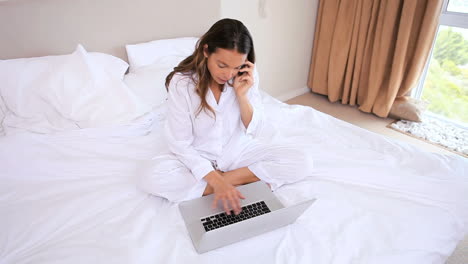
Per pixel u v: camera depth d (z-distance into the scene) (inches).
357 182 45.5
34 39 61.4
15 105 55.4
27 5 58.5
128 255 32.9
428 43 89.7
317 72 113.9
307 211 40.4
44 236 36.9
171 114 44.4
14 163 46.9
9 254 34.6
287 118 65.6
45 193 43.4
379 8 92.7
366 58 100.2
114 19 68.3
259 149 48.3
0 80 55.3
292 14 101.6
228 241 34.9
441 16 92.0
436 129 95.0
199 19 80.8
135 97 59.3
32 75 57.2
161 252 34.4
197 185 42.8
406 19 86.7
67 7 62.2
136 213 40.0
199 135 46.4
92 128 54.3
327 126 63.5
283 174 45.3
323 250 34.5
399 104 99.9
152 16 73.1
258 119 47.1
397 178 45.8
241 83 44.4
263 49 99.6
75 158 49.9
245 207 39.1
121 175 47.1
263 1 90.7
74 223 38.7
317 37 109.9
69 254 33.6
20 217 39.0
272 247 35.3
